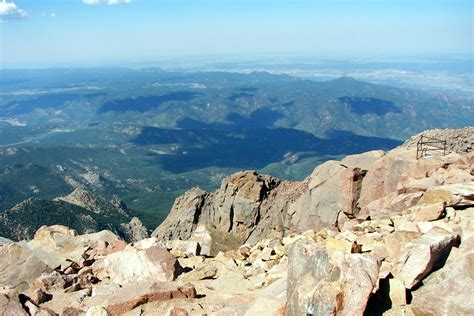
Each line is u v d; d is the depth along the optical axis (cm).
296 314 1841
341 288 1800
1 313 2308
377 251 2498
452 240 2172
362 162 5031
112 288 2806
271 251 3359
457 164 4038
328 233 3500
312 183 5269
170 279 3016
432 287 1966
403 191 3809
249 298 2447
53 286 2916
